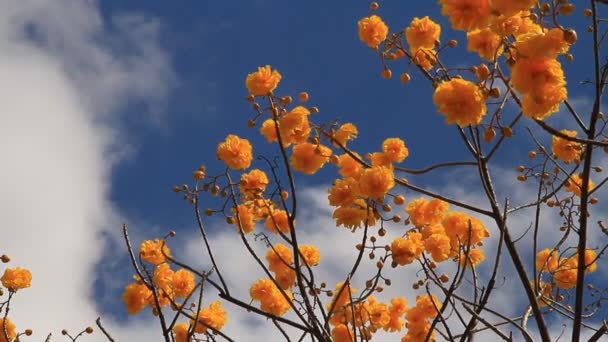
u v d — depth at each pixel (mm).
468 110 3193
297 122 4023
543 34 2924
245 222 4285
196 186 4180
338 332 4508
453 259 4727
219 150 4242
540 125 3092
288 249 4637
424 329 4820
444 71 3906
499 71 3311
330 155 4297
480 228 4609
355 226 4184
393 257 4199
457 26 3154
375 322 4730
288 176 3863
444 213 4715
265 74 4020
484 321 3830
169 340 3656
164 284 4340
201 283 3777
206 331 4113
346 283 3855
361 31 4324
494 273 3809
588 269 4828
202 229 3881
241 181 4273
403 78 4102
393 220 4227
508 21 3221
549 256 4617
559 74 2885
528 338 3963
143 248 4363
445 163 4273
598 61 3477
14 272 5414
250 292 4574
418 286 4375
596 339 3895
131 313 4312
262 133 4219
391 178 4016
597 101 3541
